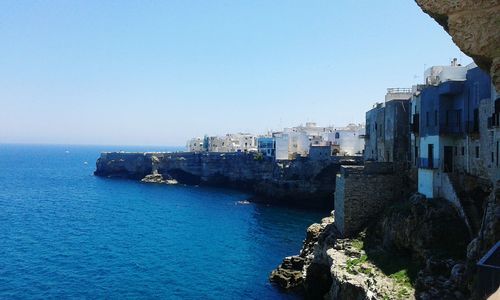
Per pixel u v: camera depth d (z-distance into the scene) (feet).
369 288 111.86
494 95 116.16
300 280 170.30
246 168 517.55
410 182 164.35
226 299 158.81
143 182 601.21
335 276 127.44
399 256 130.82
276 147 489.26
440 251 117.70
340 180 169.58
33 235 260.42
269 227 290.76
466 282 92.68
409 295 103.35
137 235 265.13
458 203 127.65
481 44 41.65
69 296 159.63
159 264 201.87
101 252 222.48
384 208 162.91
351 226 162.30
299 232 274.77
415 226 128.47
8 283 172.14
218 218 325.83
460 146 138.21
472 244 96.73
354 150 473.67
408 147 186.39
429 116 148.15
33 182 593.83
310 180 381.19
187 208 375.86
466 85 134.41
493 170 117.39
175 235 265.75
